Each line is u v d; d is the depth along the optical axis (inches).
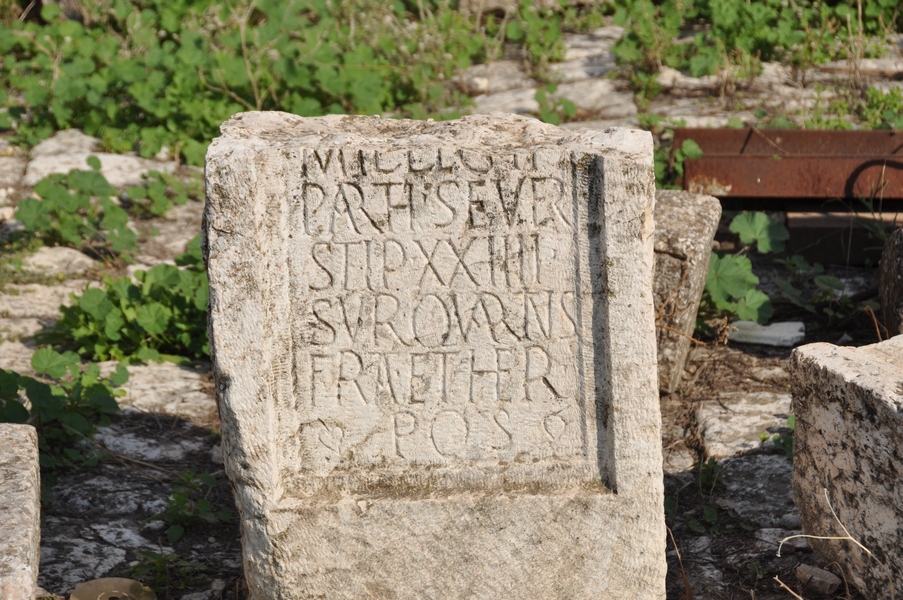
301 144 113.8
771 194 221.3
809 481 129.9
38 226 234.8
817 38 316.2
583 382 118.3
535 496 117.8
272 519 117.3
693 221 182.4
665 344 174.1
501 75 320.5
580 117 288.2
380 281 116.3
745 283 192.7
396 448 119.7
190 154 273.9
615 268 114.2
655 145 257.6
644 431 116.9
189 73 287.0
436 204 115.0
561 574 119.6
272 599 120.1
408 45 319.6
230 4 338.0
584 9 366.9
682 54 318.0
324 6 327.6
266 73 292.8
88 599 125.9
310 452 119.4
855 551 123.0
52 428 165.2
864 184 218.5
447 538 118.5
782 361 189.0
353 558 118.7
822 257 223.8
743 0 328.5
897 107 277.3
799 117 274.7
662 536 118.8
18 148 283.0
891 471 114.3
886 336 185.5
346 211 115.0
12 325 207.2
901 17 331.6
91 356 199.0
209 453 166.9
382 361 118.0
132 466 161.5
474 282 116.6
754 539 140.3
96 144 285.3
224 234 111.7
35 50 334.6
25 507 111.6
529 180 114.4
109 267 231.9
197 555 140.3
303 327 117.0
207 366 197.3
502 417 119.2
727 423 168.2
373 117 127.1
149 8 337.4
